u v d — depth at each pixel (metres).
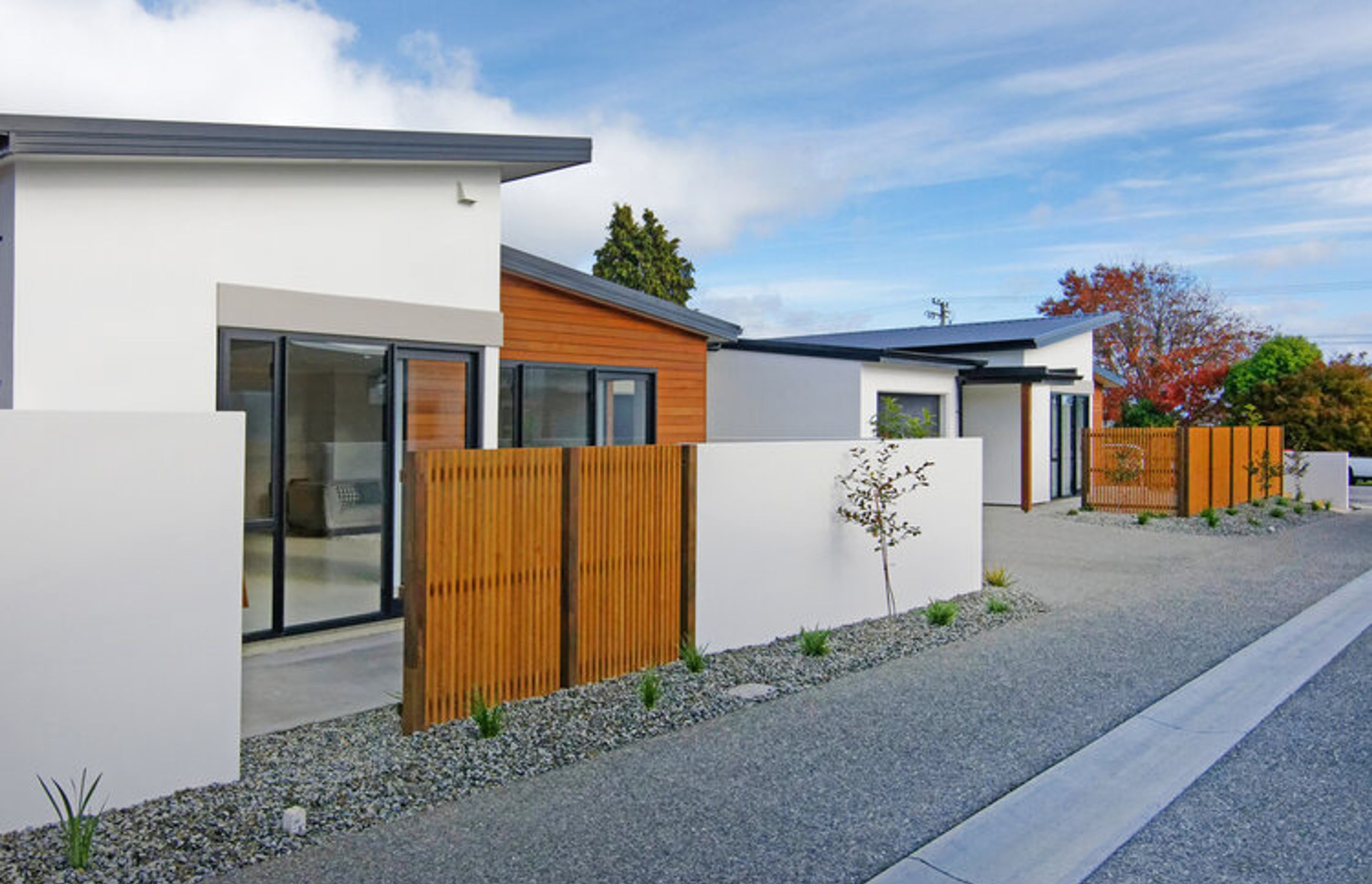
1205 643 7.53
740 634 7.13
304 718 5.39
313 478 7.35
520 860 3.70
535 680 5.74
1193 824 4.18
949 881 3.64
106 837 3.75
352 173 7.50
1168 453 16.91
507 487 5.55
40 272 5.91
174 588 4.15
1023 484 18.17
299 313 7.16
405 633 5.09
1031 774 4.71
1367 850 3.92
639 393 11.52
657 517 6.51
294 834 3.85
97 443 3.93
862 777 4.63
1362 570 11.44
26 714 3.77
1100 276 38.84
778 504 7.43
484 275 8.52
